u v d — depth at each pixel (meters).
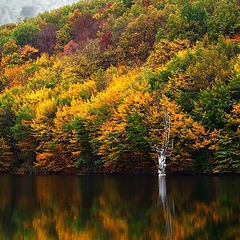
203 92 45.81
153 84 54.59
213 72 49.53
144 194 26.97
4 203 24.69
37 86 80.75
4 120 65.81
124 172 52.75
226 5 81.12
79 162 54.31
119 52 92.00
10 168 65.19
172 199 23.81
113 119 50.66
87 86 69.38
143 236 14.87
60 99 62.28
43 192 30.62
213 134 41.41
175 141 45.47
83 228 16.80
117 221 17.95
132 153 48.44
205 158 46.03
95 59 92.56
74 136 53.84
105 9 135.12
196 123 42.47
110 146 48.69
